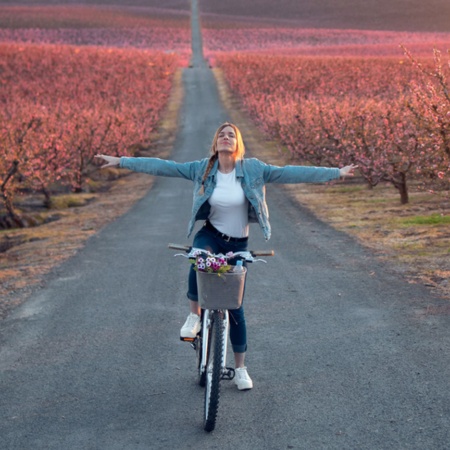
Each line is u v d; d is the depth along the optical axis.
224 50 169.25
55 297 11.92
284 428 6.24
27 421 6.77
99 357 8.60
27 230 21.70
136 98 67.62
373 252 14.52
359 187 27.53
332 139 25.94
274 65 91.12
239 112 71.12
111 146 39.00
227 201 6.60
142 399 7.18
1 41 169.12
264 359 8.23
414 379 7.19
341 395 6.93
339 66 86.50
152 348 8.84
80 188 32.97
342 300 10.76
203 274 6.11
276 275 12.90
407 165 21.28
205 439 6.13
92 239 18.38
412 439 5.82
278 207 23.86
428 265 12.70
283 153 39.78
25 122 29.72
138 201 27.75
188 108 75.69
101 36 185.50
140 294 11.84
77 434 6.41
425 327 8.96
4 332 9.98
